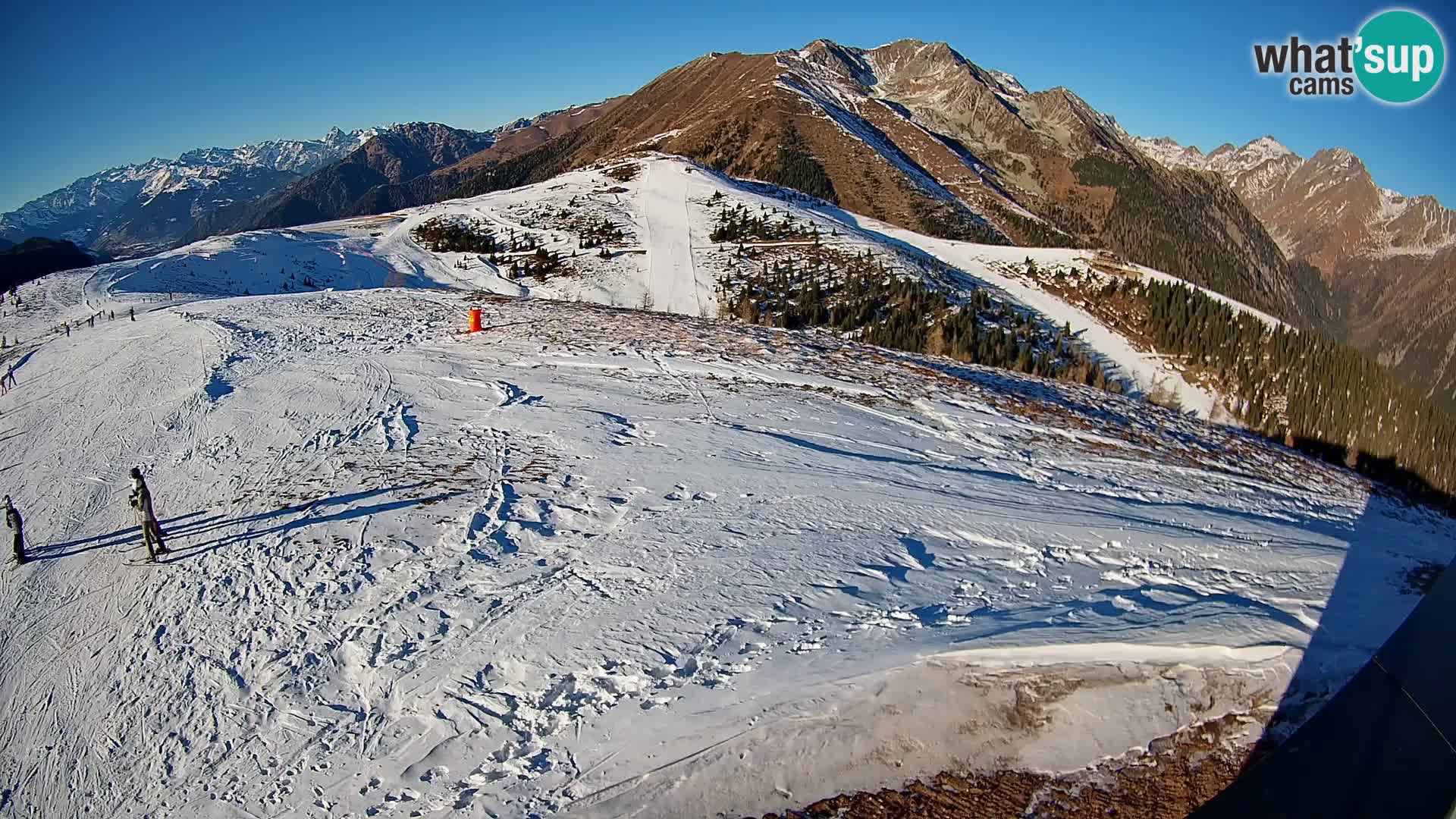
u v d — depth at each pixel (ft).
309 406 63.16
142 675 30.50
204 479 50.44
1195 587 32.32
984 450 55.36
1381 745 19.65
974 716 23.95
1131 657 25.84
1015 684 24.89
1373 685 21.93
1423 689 20.03
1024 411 68.03
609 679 26.02
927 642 26.58
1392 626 28.84
